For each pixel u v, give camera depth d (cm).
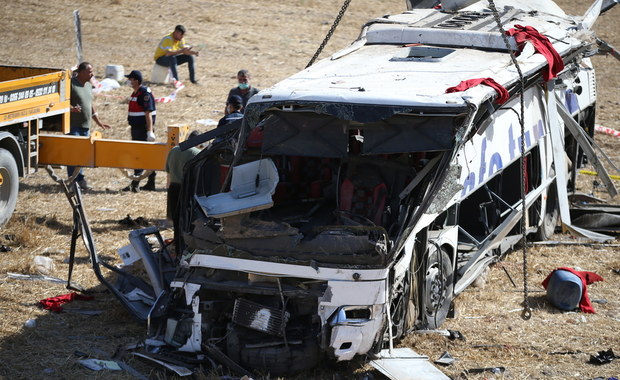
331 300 1236
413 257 1403
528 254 2058
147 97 2488
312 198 1502
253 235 1261
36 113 2114
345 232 1262
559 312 1662
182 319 1342
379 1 6800
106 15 5541
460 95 1364
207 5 6075
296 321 1302
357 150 1480
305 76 1545
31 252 1869
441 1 2150
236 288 1266
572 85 2367
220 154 1504
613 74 5150
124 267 1794
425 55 1770
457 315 1617
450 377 1319
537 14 2228
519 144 1861
